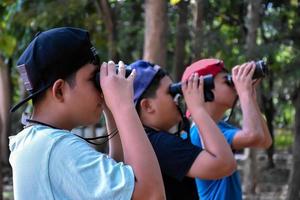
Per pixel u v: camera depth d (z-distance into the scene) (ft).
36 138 5.00
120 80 5.23
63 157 4.86
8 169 34.32
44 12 25.52
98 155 4.95
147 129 7.18
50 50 5.13
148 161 4.90
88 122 5.36
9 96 38.19
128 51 30.01
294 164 21.20
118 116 5.09
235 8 24.45
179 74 23.94
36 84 5.19
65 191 4.83
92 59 5.33
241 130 8.61
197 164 6.70
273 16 23.62
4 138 36.78
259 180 29.22
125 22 29.14
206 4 22.70
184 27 23.25
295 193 21.01
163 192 4.91
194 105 6.97
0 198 18.25
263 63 8.68
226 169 6.66
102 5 26.32
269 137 8.75
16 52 28.37
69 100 5.21
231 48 22.52
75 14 26.81
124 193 4.73
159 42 16.42
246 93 8.63
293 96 22.58
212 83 7.13
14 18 26.20
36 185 4.86
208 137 6.76
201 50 21.34
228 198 8.50
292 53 22.79
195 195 7.13
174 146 6.85
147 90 7.25
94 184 4.77
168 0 20.67
